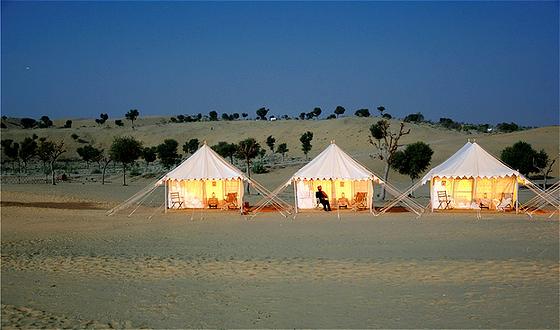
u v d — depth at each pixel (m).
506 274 13.28
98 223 25.03
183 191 32.09
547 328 9.27
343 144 103.69
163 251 17.28
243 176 30.28
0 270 14.58
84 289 12.45
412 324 9.56
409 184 53.97
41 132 136.50
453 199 30.41
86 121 184.75
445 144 71.81
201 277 13.51
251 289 12.23
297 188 31.12
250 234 20.98
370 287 12.23
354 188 31.23
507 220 25.08
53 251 17.42
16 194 37.44
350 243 18.47
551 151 64.44
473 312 10.21
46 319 10.16
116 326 9.73
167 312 10.55
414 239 19.28
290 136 117.56
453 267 14.14
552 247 17.23
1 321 10.04
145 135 134.50
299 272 13.87
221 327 9.61
